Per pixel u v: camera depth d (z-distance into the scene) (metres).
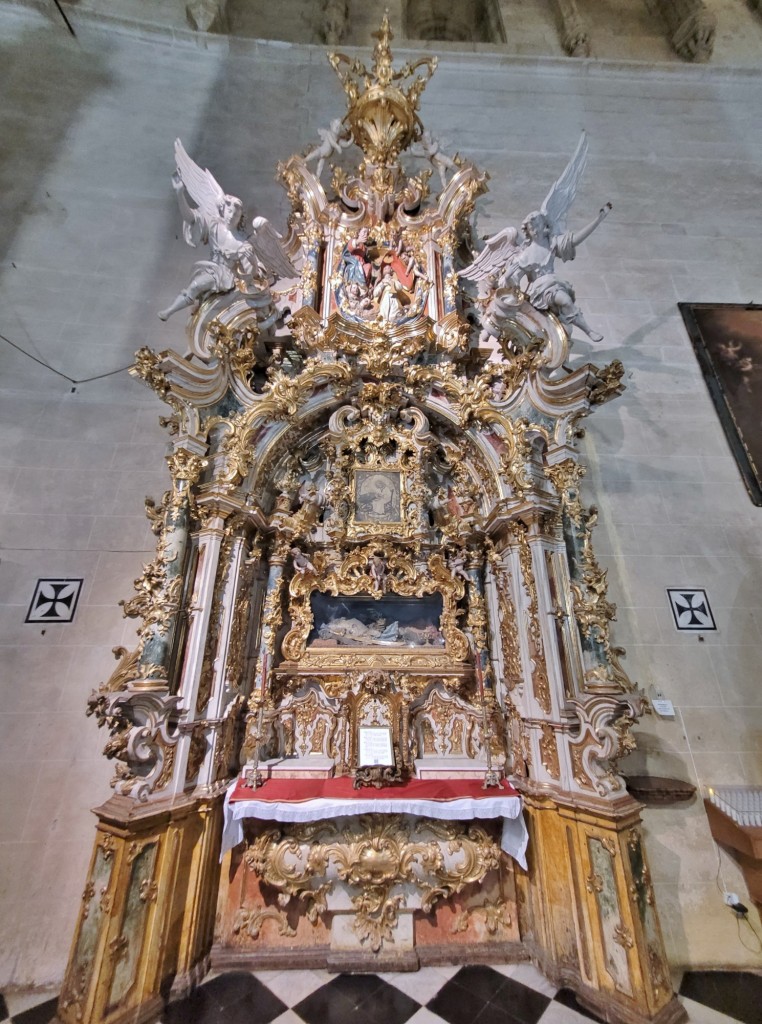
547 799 3.43
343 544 4.44
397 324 4.66
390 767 3.49
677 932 3.64
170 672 3.36
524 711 3.75
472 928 3.45
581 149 4.91
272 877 3.33
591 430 5.33
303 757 3.89
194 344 4.07
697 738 4.21
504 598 4.22
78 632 4.17
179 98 7.05
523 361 4.29
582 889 3.14
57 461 4.69
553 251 4.70
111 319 5.41
